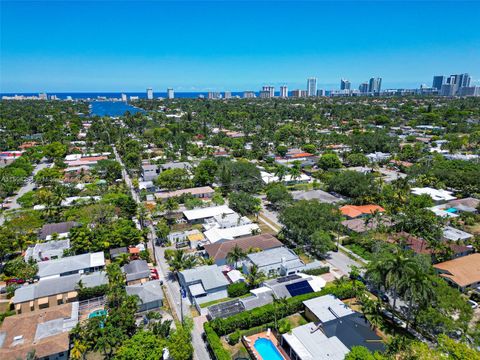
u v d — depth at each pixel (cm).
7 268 7281
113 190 12231
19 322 5497
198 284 6750
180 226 10075
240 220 10056
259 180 13350
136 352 4619
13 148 19762
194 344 5481
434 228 8675
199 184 13838
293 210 8925
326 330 5475
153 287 6500
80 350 4828
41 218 9925
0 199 11819
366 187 11731
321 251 8131
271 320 5984
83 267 7381
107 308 5953
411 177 13825
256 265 7194
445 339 4847
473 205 11106
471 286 6894
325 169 16088
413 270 5500
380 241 8475
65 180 13550
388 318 6116
